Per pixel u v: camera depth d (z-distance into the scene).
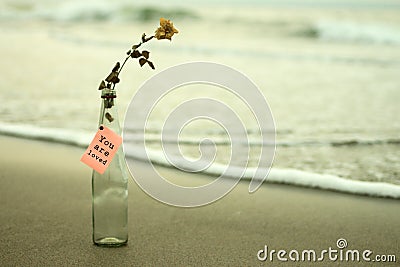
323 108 8.35
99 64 11.54
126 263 3.16
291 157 5.81
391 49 16.44
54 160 5.46
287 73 11.61
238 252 3.41
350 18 19.66
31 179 4.88
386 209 4.30
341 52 15.48
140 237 3.61
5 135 6.36
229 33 18.27
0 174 4.99
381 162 5.66
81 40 15.18
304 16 20.00
